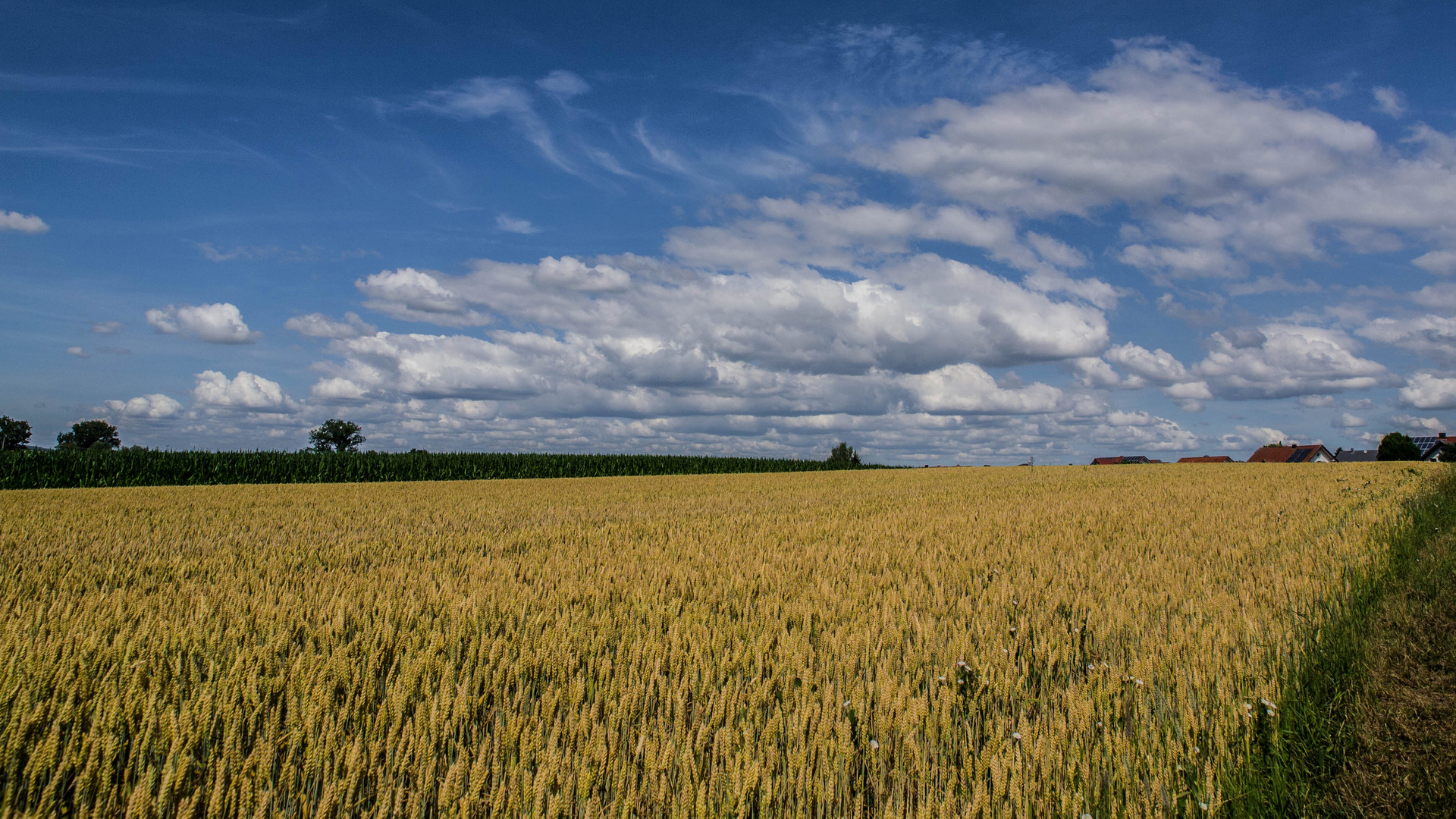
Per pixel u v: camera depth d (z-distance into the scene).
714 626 5.12
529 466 43.50
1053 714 3.70
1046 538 10.28
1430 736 3.71
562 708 3.76
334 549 10.04
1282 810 3.19
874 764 3.34
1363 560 7.87
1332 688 4.31
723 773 3.02
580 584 6.89
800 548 9.58
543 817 2.82
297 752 3.42
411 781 3.15
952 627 5.20
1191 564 8.09
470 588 6.70
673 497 20.91
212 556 9.47
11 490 24.42
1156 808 3.01
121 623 5.41
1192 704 3.77
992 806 2.94
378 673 4.48
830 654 4.55
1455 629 5.29
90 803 3.05
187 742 3.28
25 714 3.43
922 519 13.00
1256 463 36.09
